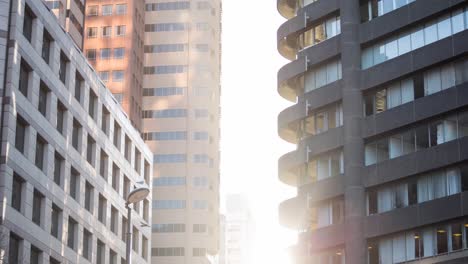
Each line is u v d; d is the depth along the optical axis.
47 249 70.62
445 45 70.38
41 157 71.12
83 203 80.12
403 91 73.38
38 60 70.31
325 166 77.75
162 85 161.50
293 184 85.69
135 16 157.62
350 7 78.69
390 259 70.44
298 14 83.94
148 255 103.31
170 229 154.00
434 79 71.25
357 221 72.69
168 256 152.38
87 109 82.50
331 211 76.06
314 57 80.75
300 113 80.50
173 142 158.38
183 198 155.38
